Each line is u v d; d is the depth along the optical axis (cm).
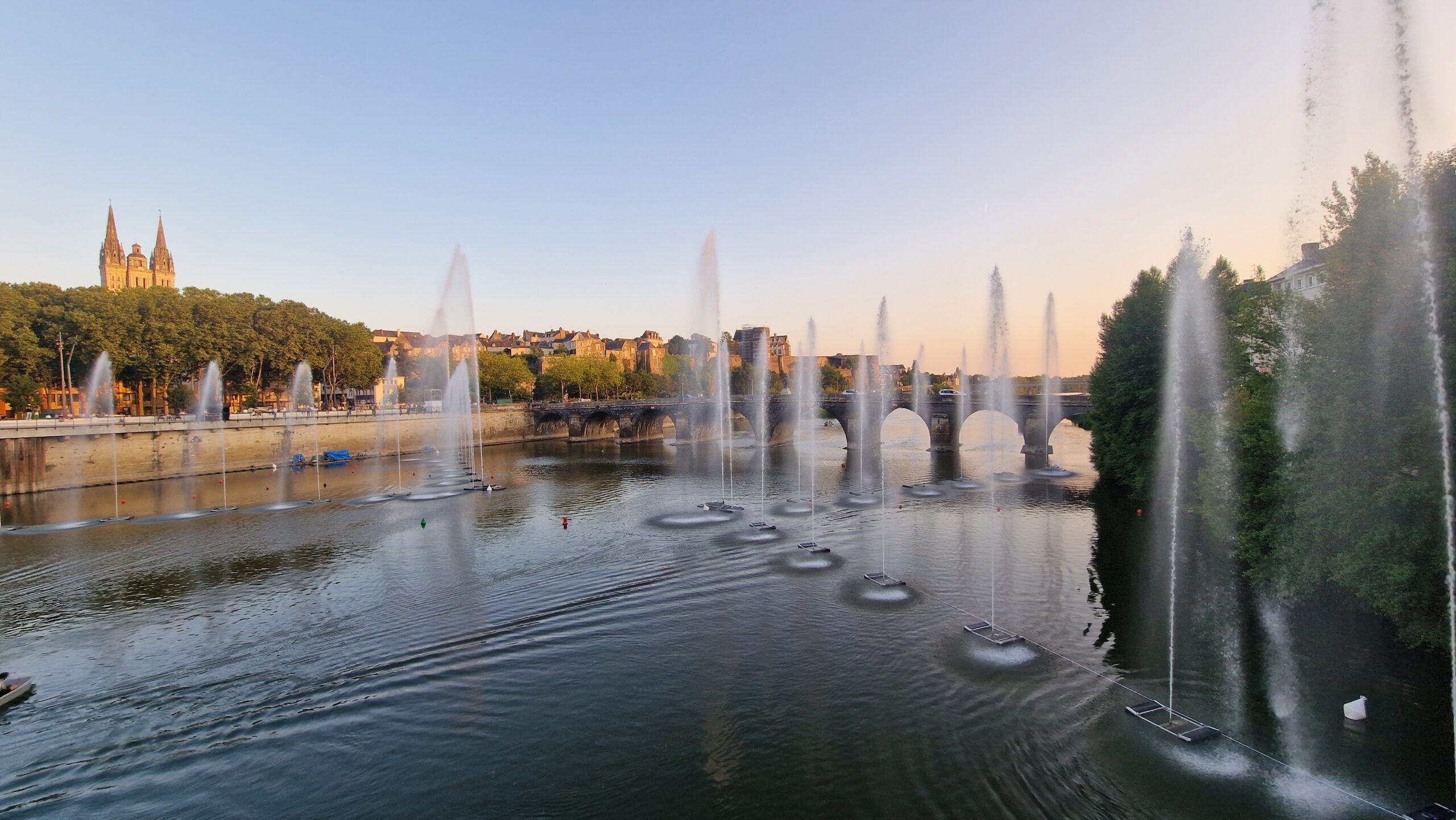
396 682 2362
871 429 10131
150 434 7500
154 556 4109
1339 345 2272
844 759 1852
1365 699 2050
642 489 6556
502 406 13088
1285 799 1617
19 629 2934
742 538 4312
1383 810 1568
